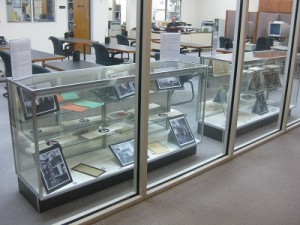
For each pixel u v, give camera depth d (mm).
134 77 2469
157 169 2951
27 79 2252
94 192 2527
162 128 3180
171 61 3045
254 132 3990
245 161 3182
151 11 2117
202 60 3766
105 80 2447
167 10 10602
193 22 11469
